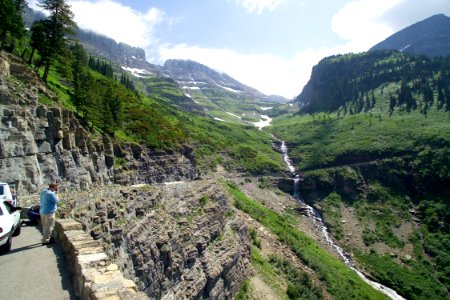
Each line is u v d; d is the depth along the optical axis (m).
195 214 49.38
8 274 12.48
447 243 111.38
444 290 93.00
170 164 88.44
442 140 158.75
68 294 10.93
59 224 16.75
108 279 9.98
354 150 175.50
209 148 170.75
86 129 61.56
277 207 140.38
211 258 46.38
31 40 63.38
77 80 72.31
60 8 62.56
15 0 63.03
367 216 133.50
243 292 52.03
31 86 46.16
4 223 14.89
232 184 136.50
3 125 35.03
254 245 72.81
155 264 34.03
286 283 63.44
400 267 102.25
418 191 141.62
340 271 87.06
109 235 26.94
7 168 34.12
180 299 37.22
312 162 180.50
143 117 99.38
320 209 142.75
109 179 60.84
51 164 41.31
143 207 36.97
